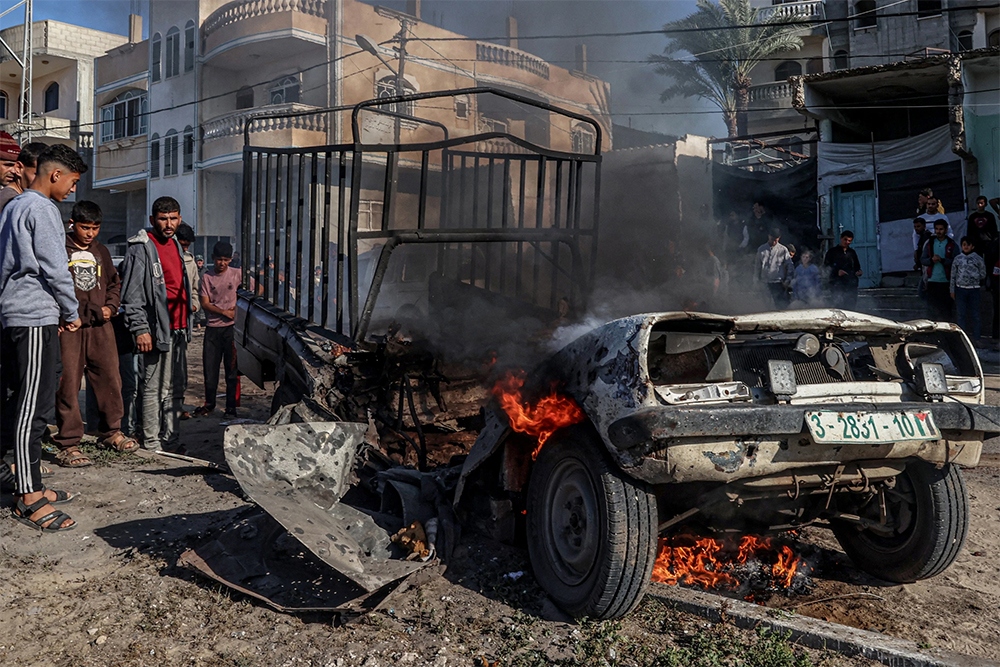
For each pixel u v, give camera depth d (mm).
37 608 2941
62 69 36188
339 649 2693
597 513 2879
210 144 25328
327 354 4469
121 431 5613
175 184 27562
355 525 3357
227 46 24391
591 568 2875
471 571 3371
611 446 2803
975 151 14242
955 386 3137
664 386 2783
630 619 2973
